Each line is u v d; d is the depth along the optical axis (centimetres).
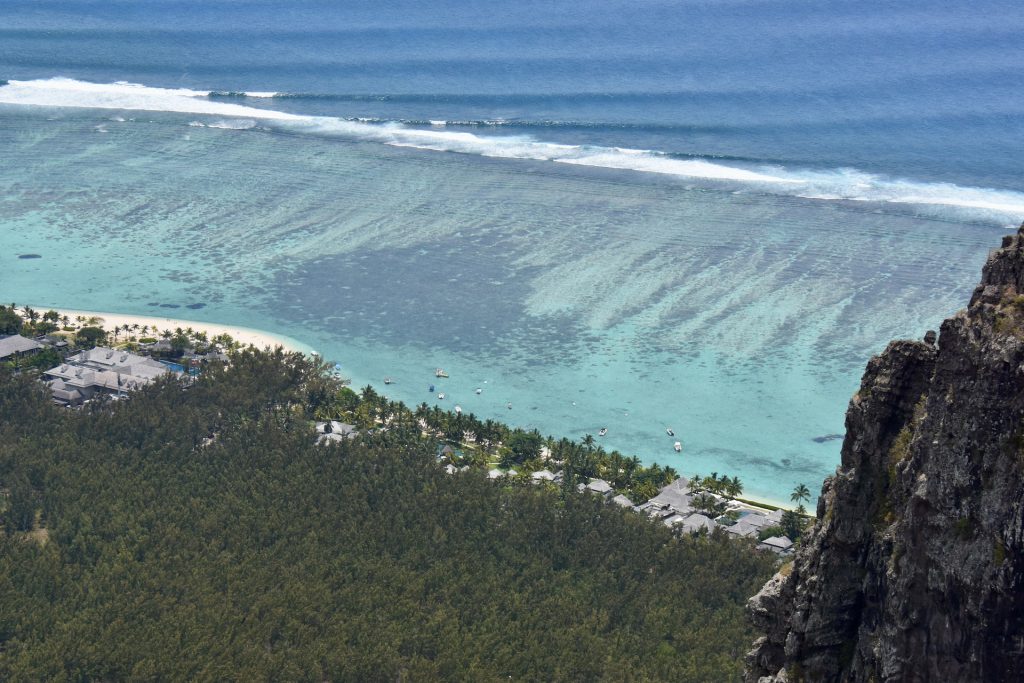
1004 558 5722
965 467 5984
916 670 6300
